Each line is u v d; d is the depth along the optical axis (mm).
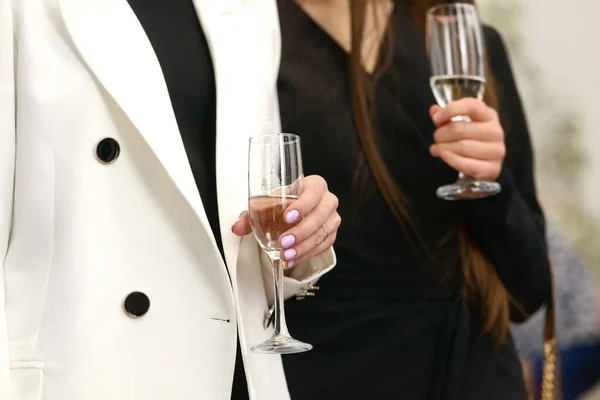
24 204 1642
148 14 1788
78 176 1652
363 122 2059
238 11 1851
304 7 2152
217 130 1752
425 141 2113
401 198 2066
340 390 1981
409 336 2020
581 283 2580
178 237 1696
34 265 1638
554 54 2695
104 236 1658
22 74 1656
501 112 2242
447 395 2006
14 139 1651
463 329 2039
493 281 2092
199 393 1670
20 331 1623
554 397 2168
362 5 2098
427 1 2205
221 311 1699
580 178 2650
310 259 1775
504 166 2121
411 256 2057
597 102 2695
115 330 1646
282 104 2059
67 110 1655
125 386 1634
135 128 1693
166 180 1698
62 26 1693
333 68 2111
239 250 1749
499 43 2285
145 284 1669
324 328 1995
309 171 2039
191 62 1793
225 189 1734
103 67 1676
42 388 1606
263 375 1733
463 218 2117
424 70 2158
